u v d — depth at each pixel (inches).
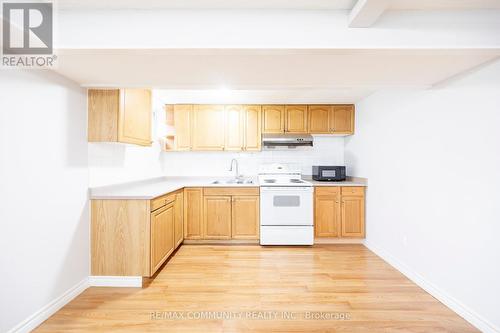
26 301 69.7
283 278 106.0
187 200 151.3
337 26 65.9
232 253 136.2
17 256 66.9
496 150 69.7
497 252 69.2
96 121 96.4
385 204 126.5
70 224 87.0
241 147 163.6
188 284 100.5
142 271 97.8
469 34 65.2
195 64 75.5
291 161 178.4
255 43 65.7
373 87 96.0
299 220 149.7
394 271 113.3
